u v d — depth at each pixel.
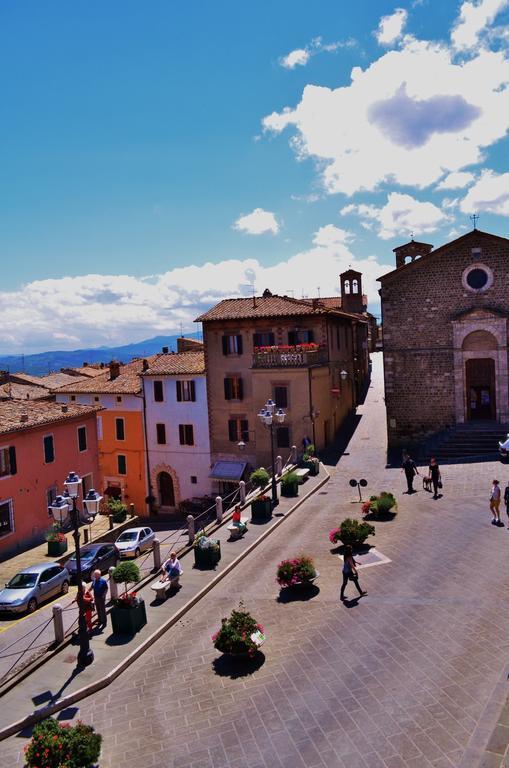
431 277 37.75
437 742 11.66
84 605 16.80
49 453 36.28
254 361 42.66
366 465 37.34
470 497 27.31
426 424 38.47
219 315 45.16
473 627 15.88
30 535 34.06
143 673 15.88
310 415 41.38
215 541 23.47
